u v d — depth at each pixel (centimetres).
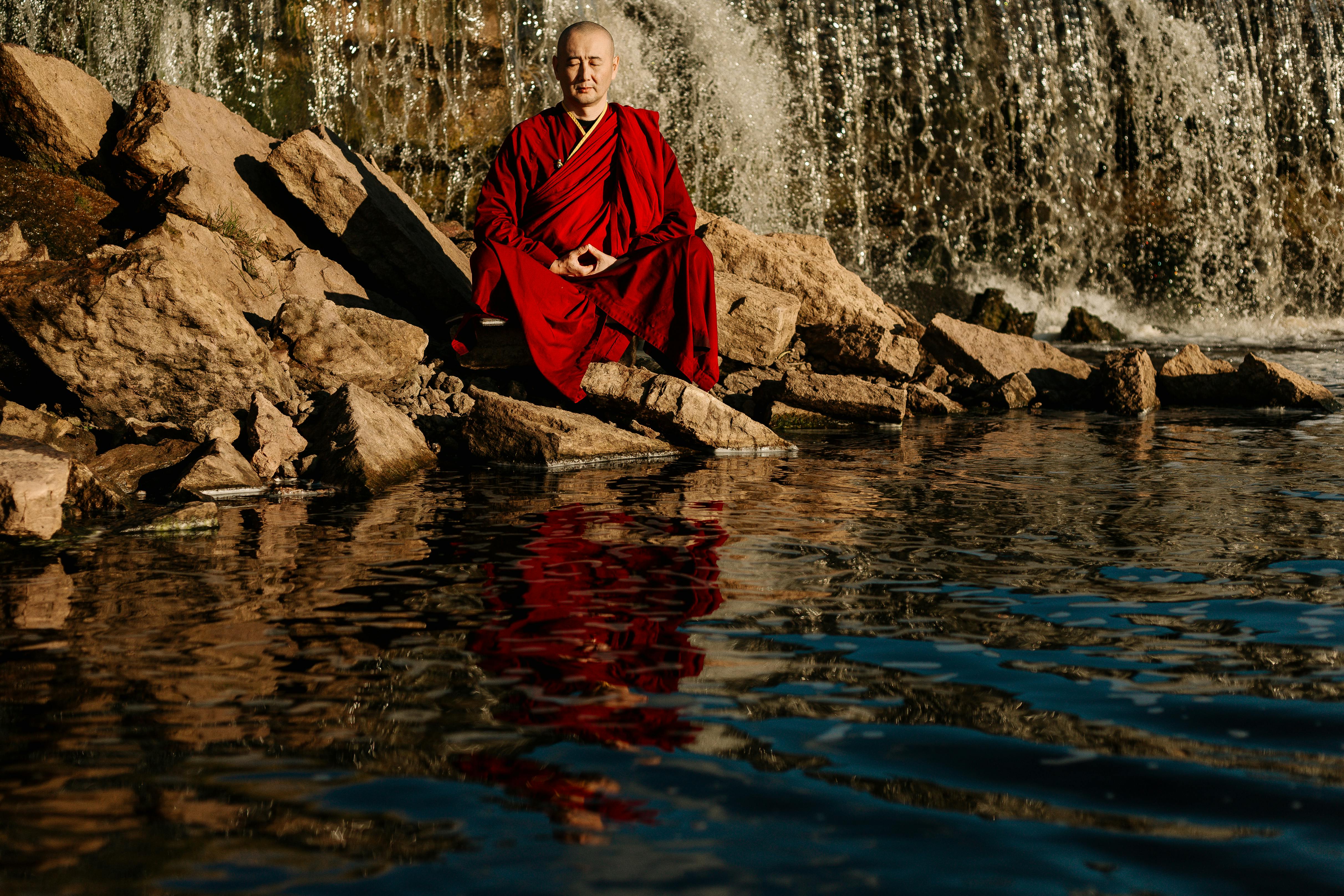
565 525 434
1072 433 722
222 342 582
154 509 459
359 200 820
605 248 735
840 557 382
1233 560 379
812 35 1802
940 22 1862
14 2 1442
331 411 569
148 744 222
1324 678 265
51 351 568
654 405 642
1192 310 1886
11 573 358
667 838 185
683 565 371
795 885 171
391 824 190
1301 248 1948
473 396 698
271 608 319
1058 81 1909
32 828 187
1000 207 1912
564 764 214
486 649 283
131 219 805
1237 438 692
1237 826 191
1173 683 261
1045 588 344
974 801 200
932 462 602
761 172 1786
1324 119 1961
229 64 1498
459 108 1598
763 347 834
